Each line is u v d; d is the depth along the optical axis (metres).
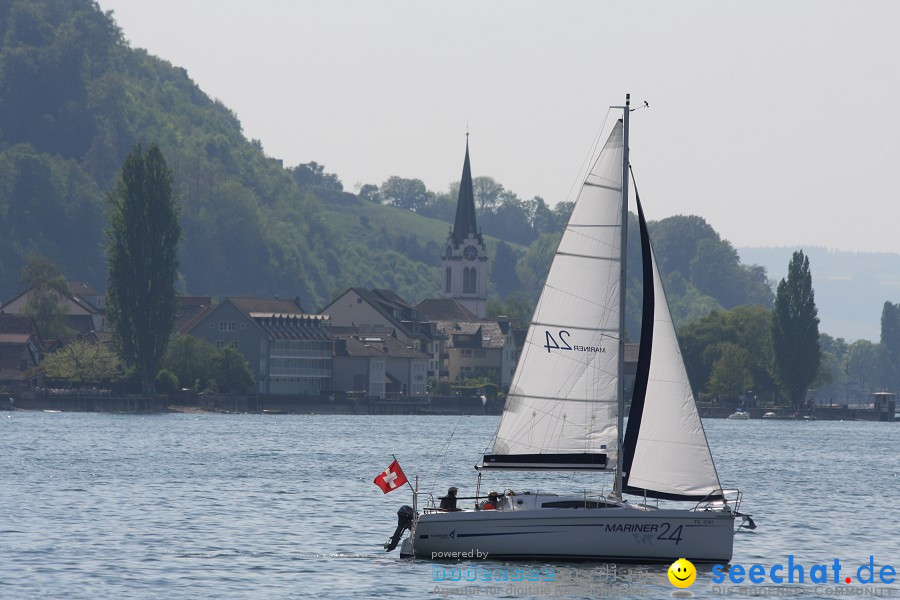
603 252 161.50
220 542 189.12
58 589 153.00
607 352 161.38
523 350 162.88
